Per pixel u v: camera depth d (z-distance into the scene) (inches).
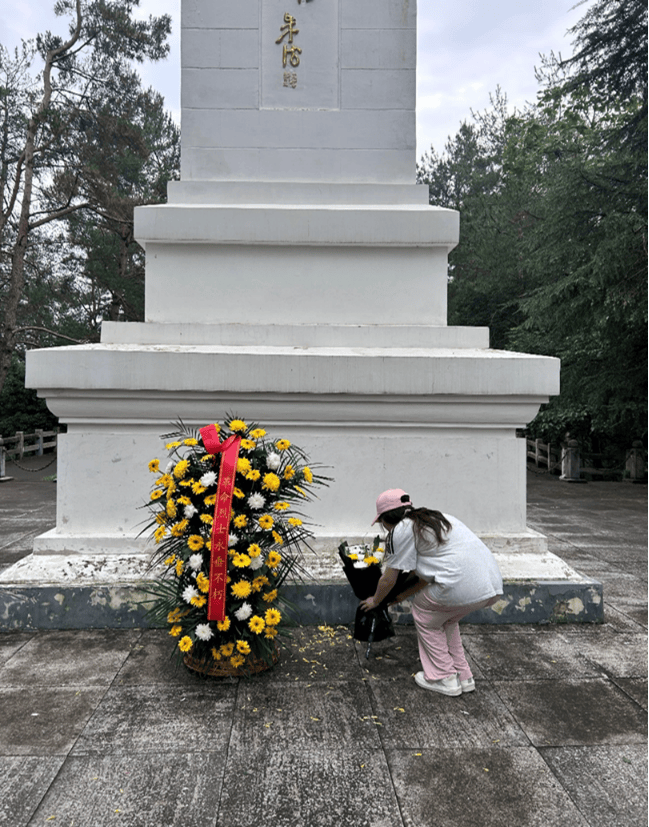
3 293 785.6
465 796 96.2
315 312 207.5
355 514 184.2
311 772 102.1
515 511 186.5
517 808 93.5
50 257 847.1
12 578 166.4
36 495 463.2
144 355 174.6
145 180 819.4
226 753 107.3
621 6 466.3
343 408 181.3
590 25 493.0
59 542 176.7
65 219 776.9
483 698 127.9
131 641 156.4
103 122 661.3
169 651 150.5
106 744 110.0
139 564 171.6
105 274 708.0
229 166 214.2
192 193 210.5
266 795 96.2
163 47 721.0
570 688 132.5
